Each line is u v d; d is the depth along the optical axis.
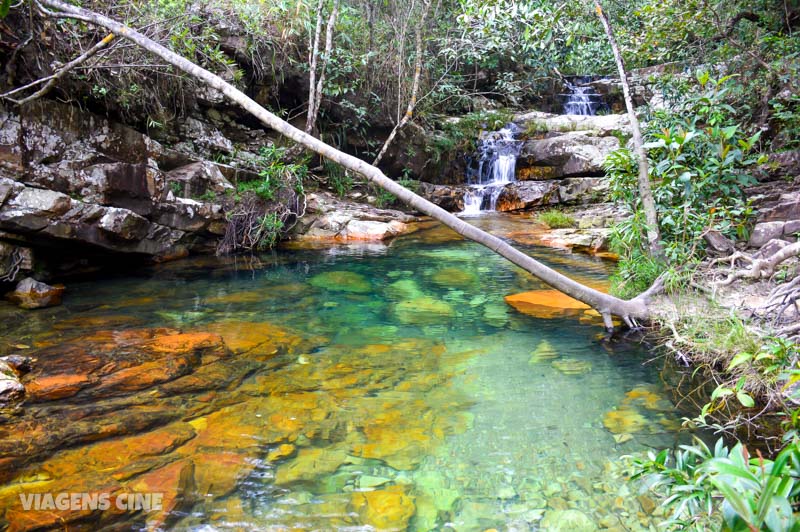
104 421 2.76
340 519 2.11
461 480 2.37
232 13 8.26
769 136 7.69
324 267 6.62
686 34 7.03
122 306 4.86
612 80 13.22
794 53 6.43
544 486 2.33
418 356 3.83
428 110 11.45
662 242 4.86
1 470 2.31
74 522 2.00
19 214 4.79
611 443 2.68
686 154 4.95
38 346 3.76
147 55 6.64
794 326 3.29
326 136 10.05
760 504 1.04
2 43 4.95
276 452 2.56
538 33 5.73
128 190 5.97
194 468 2.40
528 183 10.77
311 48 8.87
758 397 3.06
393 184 3.89
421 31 10.03
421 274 6.27
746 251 5.41
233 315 4.69
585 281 5.71
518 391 3.27
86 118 5.68
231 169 7.87
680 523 1.76
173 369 3.45
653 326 4.27
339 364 3.65
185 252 7.02
